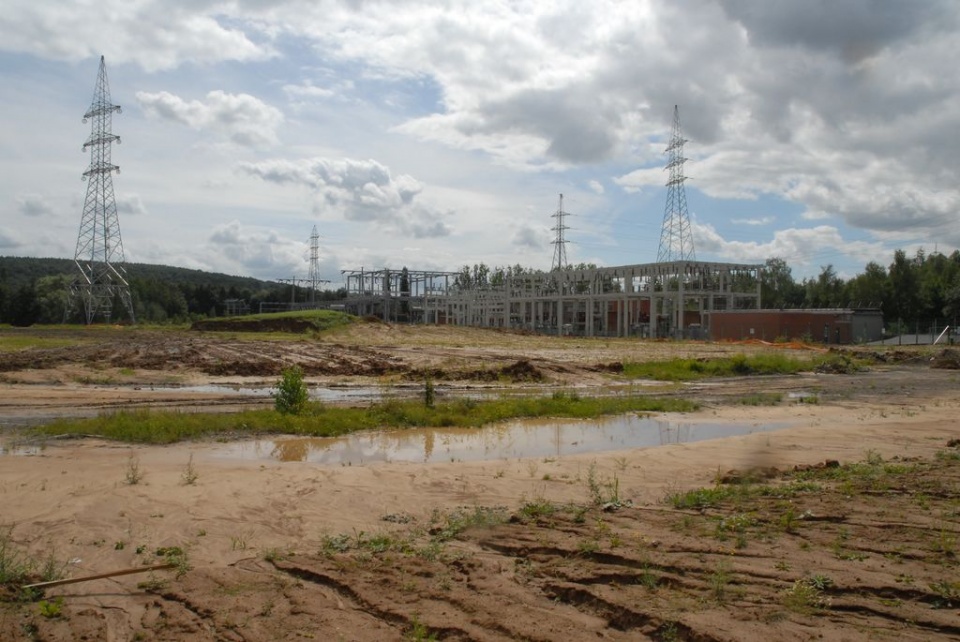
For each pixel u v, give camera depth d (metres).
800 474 12.23
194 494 10.72
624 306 94.25
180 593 6.93
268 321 76.69
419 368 32.81
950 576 7.05
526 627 6.00
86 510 9.78
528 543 8.30
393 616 6.32
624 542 8.27
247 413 18.28
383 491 11.12
